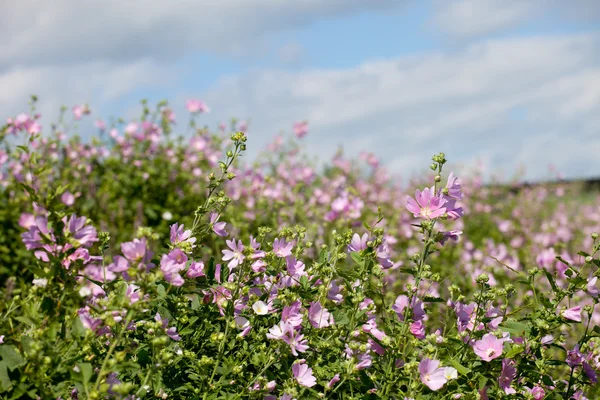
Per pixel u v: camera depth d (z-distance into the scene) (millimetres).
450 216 1842
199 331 1853
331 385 1758
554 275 1938
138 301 1637
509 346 1833
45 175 3508
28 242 1703
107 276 1937
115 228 3594
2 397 1606
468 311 1921
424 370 1761
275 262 1931
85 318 1706
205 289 1844
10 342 1836
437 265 3543
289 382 1758
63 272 1687
